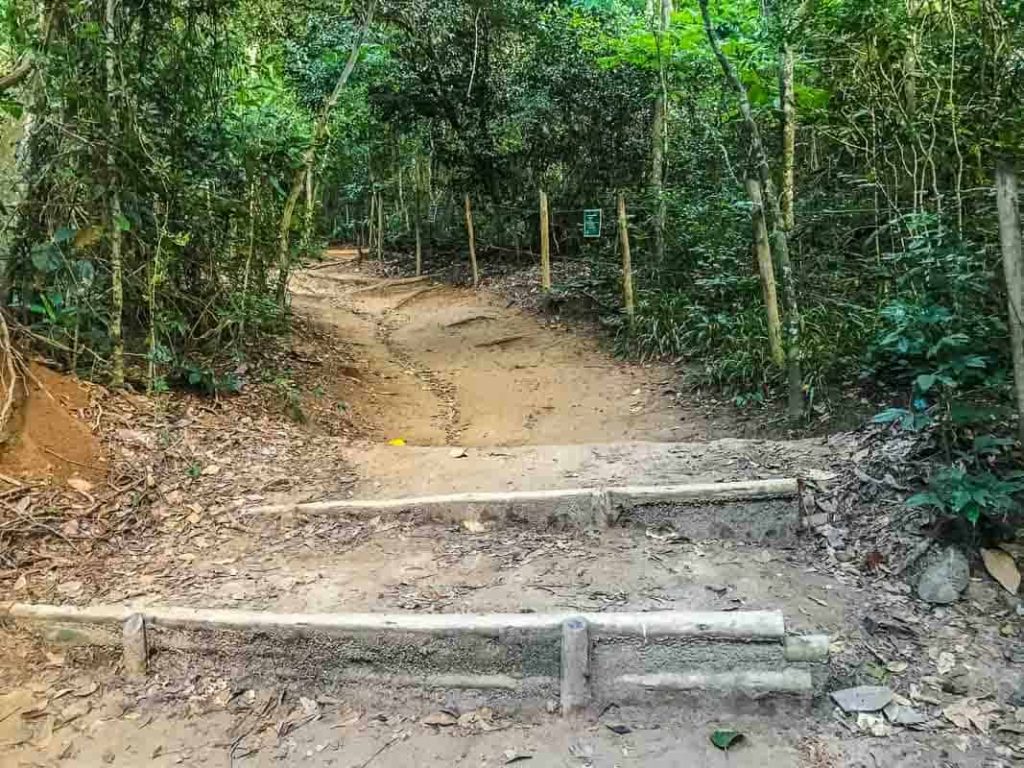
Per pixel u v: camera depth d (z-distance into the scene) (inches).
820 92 267.0
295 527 146.3
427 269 543.8
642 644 97.3
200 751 93.3
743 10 327.0
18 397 149.9
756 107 301.3
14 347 160.9
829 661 100.3
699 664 96.6
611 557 129.3
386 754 91.6
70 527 135.7
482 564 129.5
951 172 196.2
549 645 98.9
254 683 105.0
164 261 194.9
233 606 116.7
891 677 99.2
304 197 358.9
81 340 184.9
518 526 142.6
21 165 180.2
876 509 130.7
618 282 366.0
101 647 109.2
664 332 310.7
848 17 200.4
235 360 225.8
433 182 569.6
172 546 137.8
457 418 264.7
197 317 228.1
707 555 128.8
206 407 193.9
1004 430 134.6
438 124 513.7
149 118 207.2
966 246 137.1
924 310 130.0
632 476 155.2
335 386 265.7
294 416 218.5
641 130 427.2
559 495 141.7
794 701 94.8
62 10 174.1
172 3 212.2
